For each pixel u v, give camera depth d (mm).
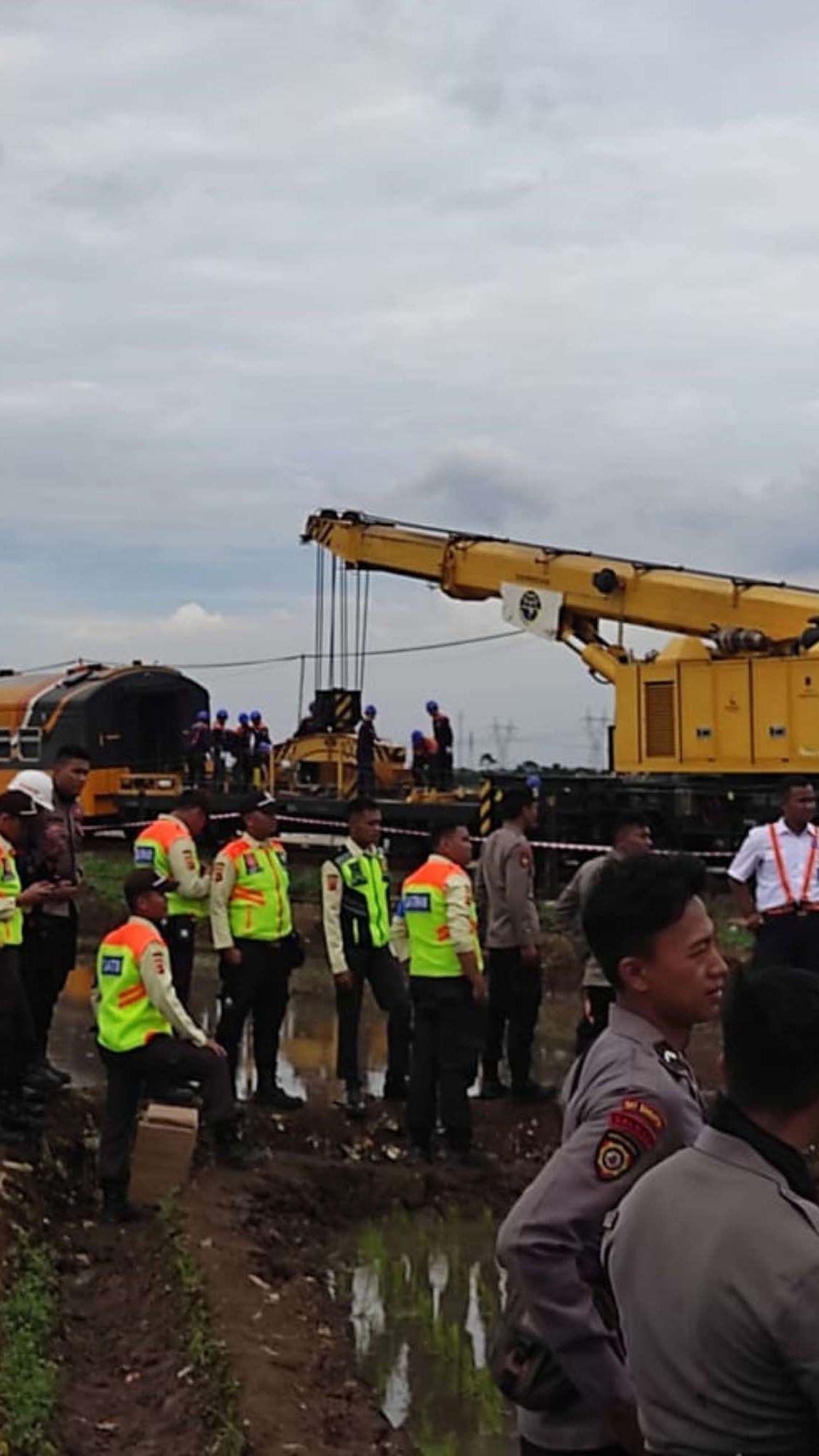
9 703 31547
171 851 11109
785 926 11266
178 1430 6469
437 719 28188
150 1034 9148
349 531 26891
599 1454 3637
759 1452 2773
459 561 25406
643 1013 3834
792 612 21625
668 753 22391
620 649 23562
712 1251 2848
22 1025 9719
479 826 24281
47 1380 6676
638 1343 2928
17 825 10047
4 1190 8797
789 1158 2965
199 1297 7504
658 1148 3564
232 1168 9633
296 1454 6000
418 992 10320
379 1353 7574
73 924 10562
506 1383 3762
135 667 31750
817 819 18938
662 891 3787
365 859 11406
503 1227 3627
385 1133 10977
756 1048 2969
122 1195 9148
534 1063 13547
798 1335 2740
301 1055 13992
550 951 17844
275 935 11008
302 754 29422
